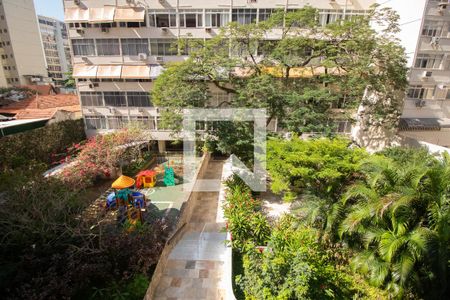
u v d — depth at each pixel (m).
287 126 10.72
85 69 16.94
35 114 16.70
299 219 7.35
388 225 5.81
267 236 6.53
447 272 5.22
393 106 13.31
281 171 8.52
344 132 17.42
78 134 17.88
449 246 5.21
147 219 9.66
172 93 10.95
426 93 14.20
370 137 15.66
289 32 13.11
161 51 16.86
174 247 7.48
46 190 6.95
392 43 11.79
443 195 5.29
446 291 5.51
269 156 8.91
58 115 16.70
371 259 5.79
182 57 16.70
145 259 6.03
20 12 33.28
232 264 6.24
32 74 35.03
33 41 35.28
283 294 4.55
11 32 32.19
